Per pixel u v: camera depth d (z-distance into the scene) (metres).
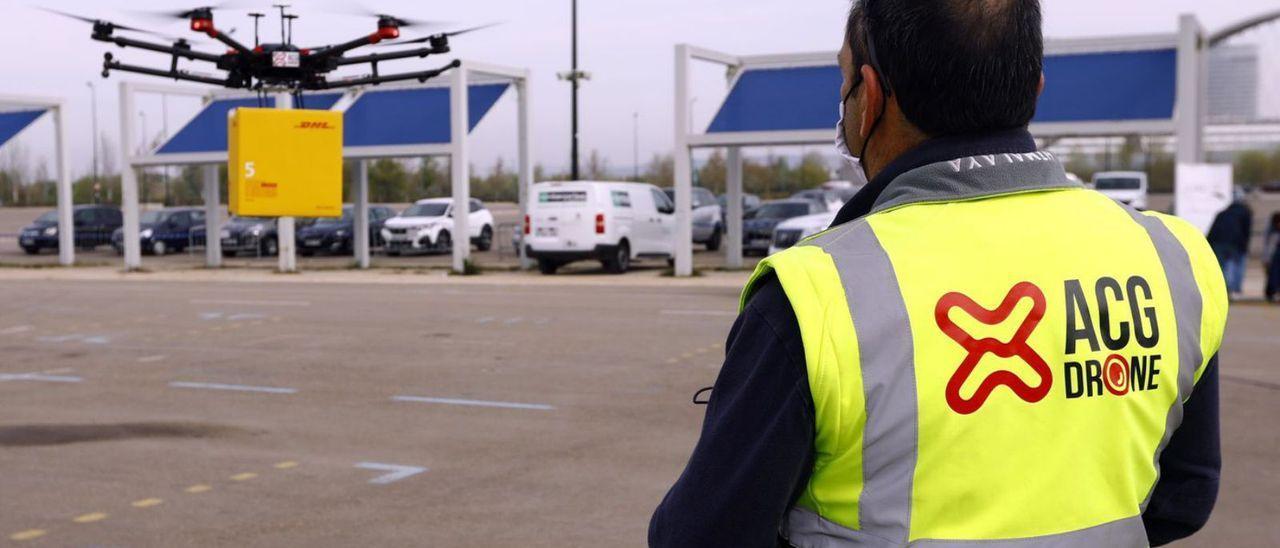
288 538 5.57
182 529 5.74
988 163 1.52
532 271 25.94
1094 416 1.47
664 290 20.05
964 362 1.43
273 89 8.82
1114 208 1.62
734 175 25.20
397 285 22.22
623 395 9.38
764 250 29.61
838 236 1.52
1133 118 19.12
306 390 9.83
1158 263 1.58
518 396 9.39
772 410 1.43
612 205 24.19
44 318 16.02
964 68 1.49
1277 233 16.86
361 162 28.00
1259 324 13.77
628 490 6.44
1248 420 8.00
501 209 62.69
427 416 8.61
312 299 18.66
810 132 21.48
